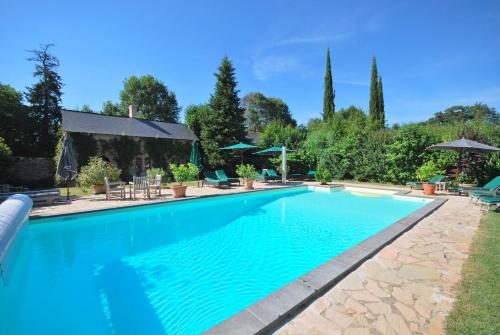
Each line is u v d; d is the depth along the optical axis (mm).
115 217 8477
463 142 10805
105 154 19156
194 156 20078
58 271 4484
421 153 14391
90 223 7738
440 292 2986
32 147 26297
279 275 4344
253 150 24203
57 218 7410
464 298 2816
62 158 10641
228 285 4008
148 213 9078
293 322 2475
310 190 15031
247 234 6609
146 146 21203
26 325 3053
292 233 6691
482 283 3158
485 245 4566
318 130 22969
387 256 4141
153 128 22969
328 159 19031
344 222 7785
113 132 19578
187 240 6145
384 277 3406
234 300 3592
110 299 3604
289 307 2627
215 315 3250
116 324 3068
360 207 10047
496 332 2234
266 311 2559
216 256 5160
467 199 10016
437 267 3693
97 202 9633
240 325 2342
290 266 4699
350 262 3744
